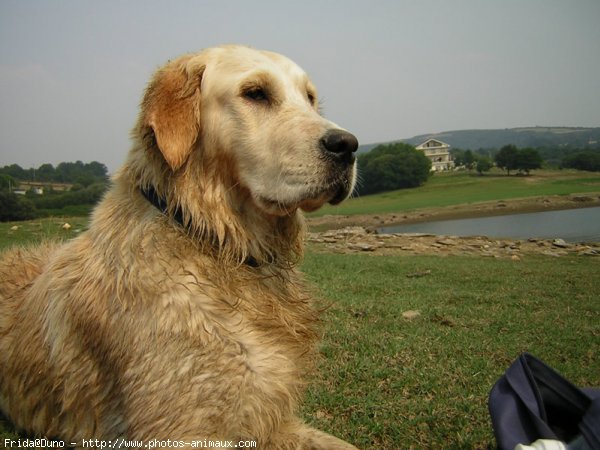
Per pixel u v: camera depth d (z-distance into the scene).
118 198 0.68
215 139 0.68
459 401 0.83
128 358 0.59
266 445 0.60
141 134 0.68
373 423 0.75
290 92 0.71
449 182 21.62
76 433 0.65
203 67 0.70
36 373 0.67
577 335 1.31
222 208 0.68
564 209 13.48
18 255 0.82
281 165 0.67
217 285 0.64
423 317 1.45
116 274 0.61
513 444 0.55
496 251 4.07
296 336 0.67
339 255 3.52
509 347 1.17
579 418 0.60
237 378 0.58
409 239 4.80
